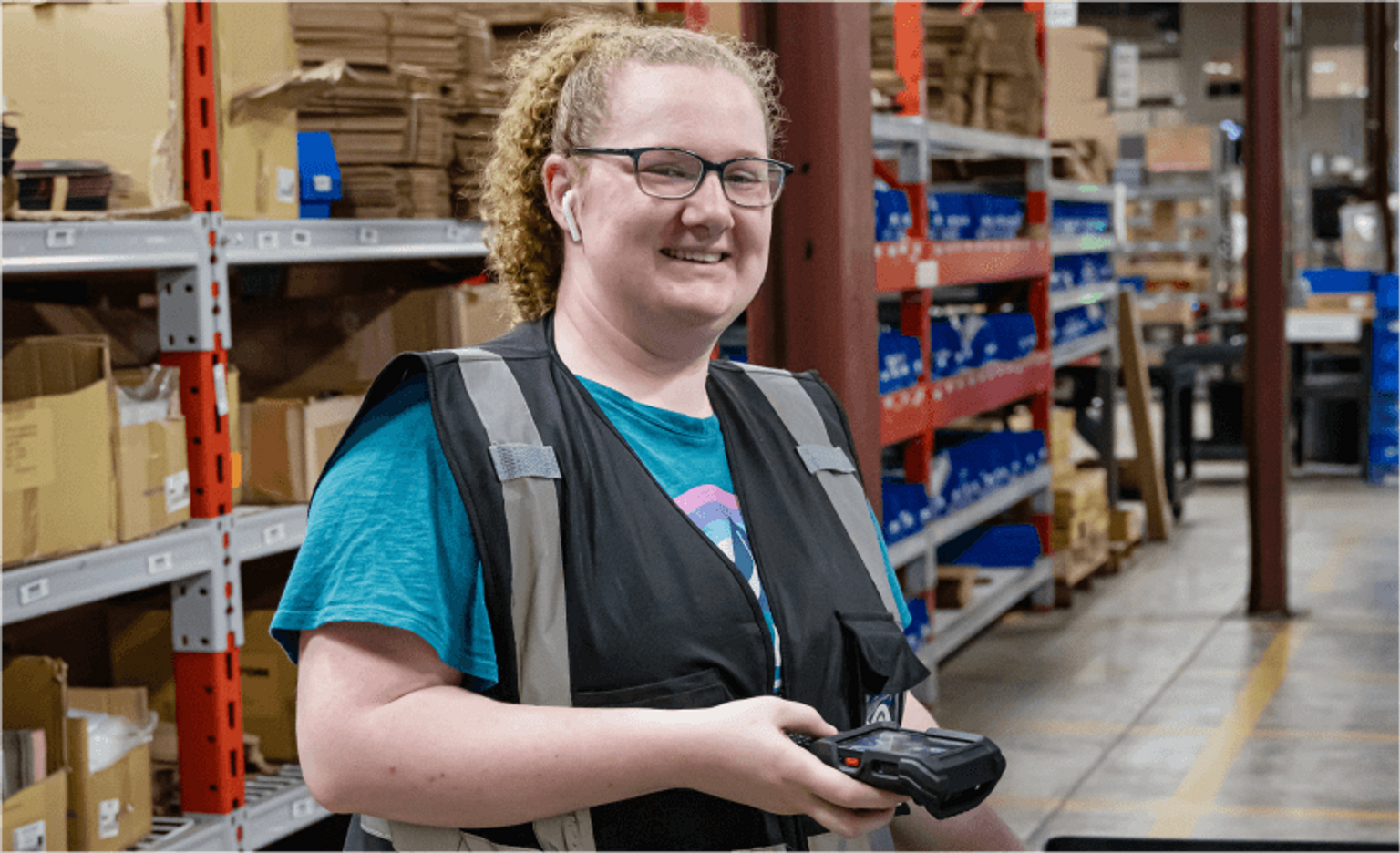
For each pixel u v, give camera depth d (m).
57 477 2.56
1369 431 10.56
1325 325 10.52
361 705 1.12
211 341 2.92
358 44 3.40
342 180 3.40
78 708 2.86
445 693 1.13
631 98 1.22
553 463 1.19
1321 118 17.77
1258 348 6.64
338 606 1.12
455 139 3.61
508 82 1.42
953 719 5.21
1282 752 4.77
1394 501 9.68
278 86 3.00
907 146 5.07
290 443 3.26
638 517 1.21
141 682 3.14
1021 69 6.27
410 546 1.14
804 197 3.02
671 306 1.22
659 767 1.10
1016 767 4.68
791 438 1.42
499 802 1.10
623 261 1.22
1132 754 4.79
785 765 1.08
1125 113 17.50
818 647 1.28
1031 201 6.63
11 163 2.47
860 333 3.10
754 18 3.01
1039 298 6.74
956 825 1.42
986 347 5.91
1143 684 5.62
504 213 1.36
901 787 1.05
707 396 1.38
